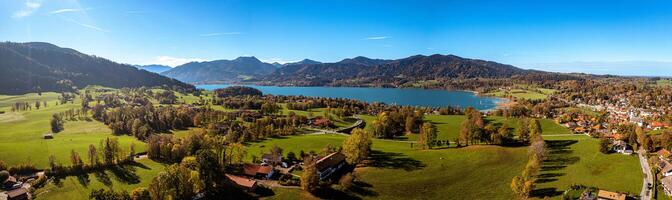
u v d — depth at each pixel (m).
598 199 101.62
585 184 114.31
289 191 119.38
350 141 148.88
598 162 135.25
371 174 135.50
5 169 127.69
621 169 125.69
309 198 114.38
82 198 112.50
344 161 149.88
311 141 188.62
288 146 178.12
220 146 143.50
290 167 144.88
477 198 112.62
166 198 103.50
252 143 187.62
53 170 127.81
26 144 160.62
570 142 173.38
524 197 109.75
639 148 153.38
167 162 147.75
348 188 121.62
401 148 176.88
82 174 129.38
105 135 198.00
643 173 120.44
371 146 179.75
